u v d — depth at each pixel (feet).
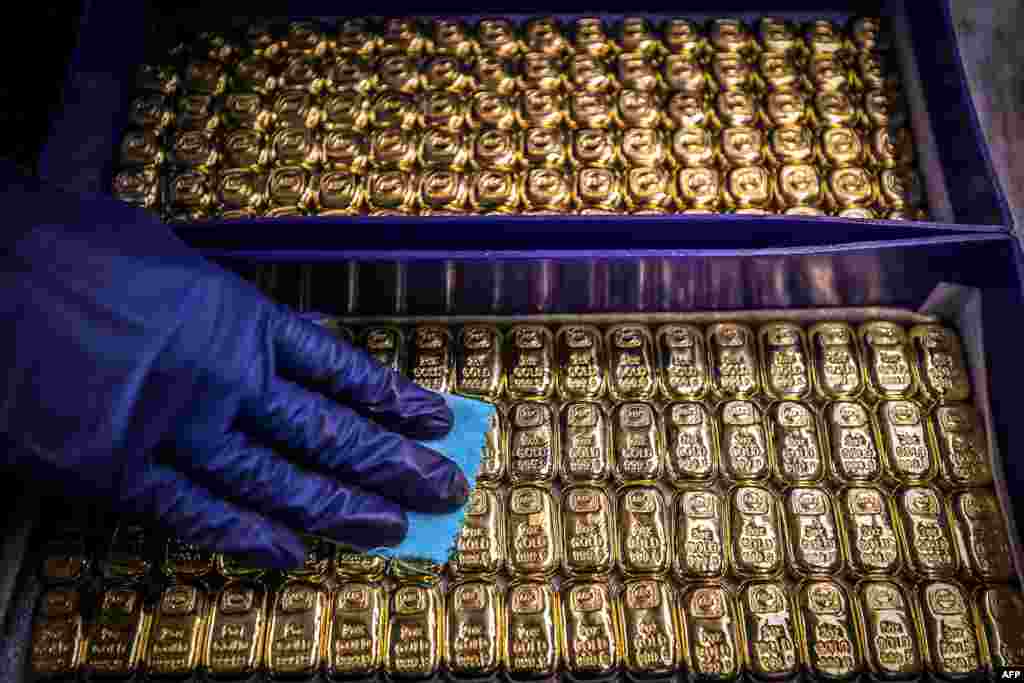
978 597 1.10
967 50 1.42
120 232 1.03
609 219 1.15
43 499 1.15
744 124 1.31
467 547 1.12
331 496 1.07
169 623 1.09
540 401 1.19
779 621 1.09
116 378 0.97
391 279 1.18
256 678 1.08
